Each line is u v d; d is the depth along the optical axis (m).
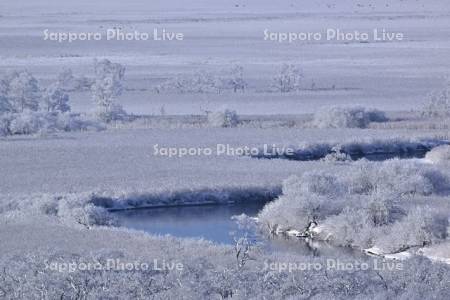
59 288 138.38
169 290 137.75
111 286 140.50
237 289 138.12
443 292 137.00
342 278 145.25
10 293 138.38
